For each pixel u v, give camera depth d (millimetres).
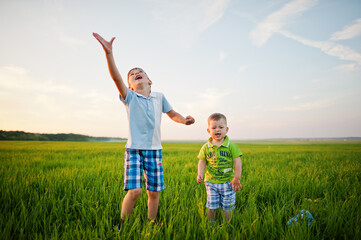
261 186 4070
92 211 2754
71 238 2090
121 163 7070
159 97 3094
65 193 3332
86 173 4977
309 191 3850
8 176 4414
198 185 4281
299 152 15453
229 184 2928
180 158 9562
